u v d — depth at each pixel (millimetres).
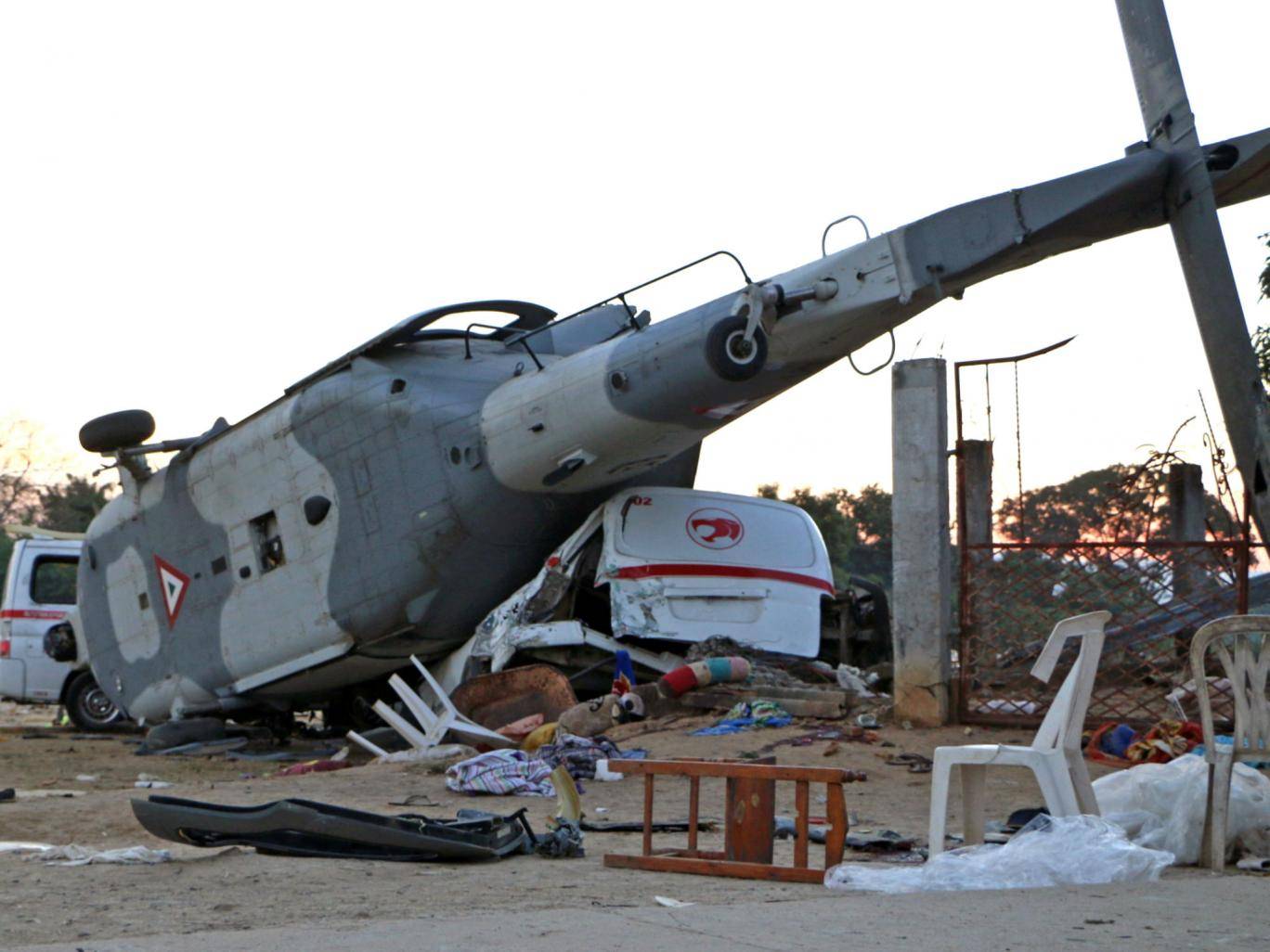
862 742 10766
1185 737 9594
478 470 13273
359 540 14023
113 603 17094
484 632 13602
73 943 4160
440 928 4219
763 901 4969
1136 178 11125
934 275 11469
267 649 14945
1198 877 5547
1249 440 10797
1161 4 11227
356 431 14055
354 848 6340
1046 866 5332
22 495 51312
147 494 16469
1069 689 5961
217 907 4953
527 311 14430
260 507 14953
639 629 13086
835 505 38000
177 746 15484
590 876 5789
